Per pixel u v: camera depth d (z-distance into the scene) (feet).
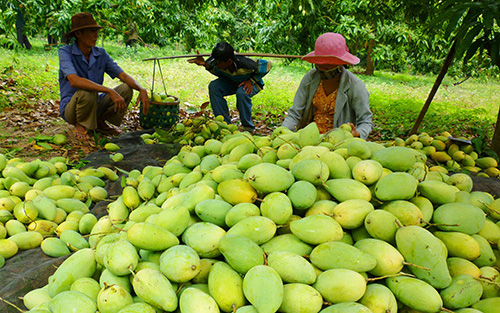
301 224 5.09
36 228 7.74
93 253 5.59
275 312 4.15
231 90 17.93
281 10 31.53
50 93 24.13
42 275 6.29
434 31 18.04
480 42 11.12
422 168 6.84
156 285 4.42
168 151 13.44
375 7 26.25
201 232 5.18
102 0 38.47
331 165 6.06
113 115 16.98
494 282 4.69
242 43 58.34
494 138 13.89
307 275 4.50
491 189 9.59
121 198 7.55
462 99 39.68
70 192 9.16
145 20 47.24
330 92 12.87
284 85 38.06
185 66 43.93
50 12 37.50
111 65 16.87
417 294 4.43
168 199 6.57
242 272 4.71
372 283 4.71
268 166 5.82
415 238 4.70
